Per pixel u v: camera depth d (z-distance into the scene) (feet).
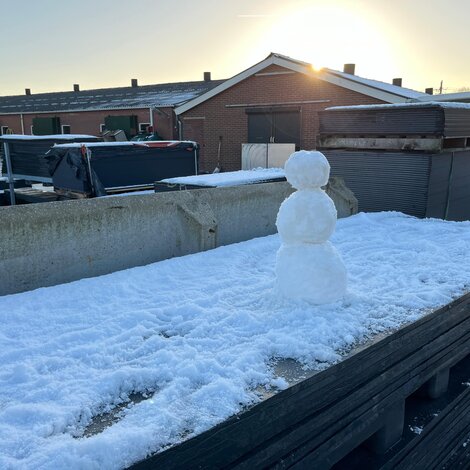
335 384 6.59
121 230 11.91
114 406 5.62
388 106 20.33
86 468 4.50
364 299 8.76
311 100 50.60
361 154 21.39
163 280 10.41
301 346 6.90
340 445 6.79
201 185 18.08
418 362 8.29
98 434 4.96
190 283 10.16
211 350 6.91
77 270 11.16
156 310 8.41
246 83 55.72
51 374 6.27
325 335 7.26
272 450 5.80
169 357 6.61
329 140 22.82
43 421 5.17
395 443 8.14
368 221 17.37
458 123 19.90
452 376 10.44
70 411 5.34
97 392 5.80
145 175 26.08
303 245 8.45
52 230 10.59
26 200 29.84
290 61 50.88
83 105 91.66
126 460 4.63
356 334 7.43
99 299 9.20
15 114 99.86
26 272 10.26
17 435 4.93
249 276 10.73
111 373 6.12
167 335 7.55
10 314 8.34
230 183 18.22
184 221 13.28
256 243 13.80
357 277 10.53
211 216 13.60
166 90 90.07
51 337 7.54
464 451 10.19
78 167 23.79
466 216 22.97
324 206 8.25
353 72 66.80
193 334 7.45
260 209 15.85
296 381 6.09
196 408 5.48
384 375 7.44
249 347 6.91
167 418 5.23
